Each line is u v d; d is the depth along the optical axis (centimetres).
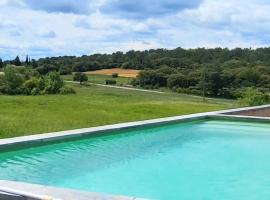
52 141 788
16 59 7550
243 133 1126
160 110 1855
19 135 919
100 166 726
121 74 8019
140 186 621
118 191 591
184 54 7125
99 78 7812
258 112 1579
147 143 970
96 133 893
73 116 1452
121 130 967
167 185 626
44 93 3853
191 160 807
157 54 7694
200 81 5575
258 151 901
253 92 2381
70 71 7988
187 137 1059
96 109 1828
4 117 1324
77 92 4381
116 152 855
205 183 650
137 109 1875
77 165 723
